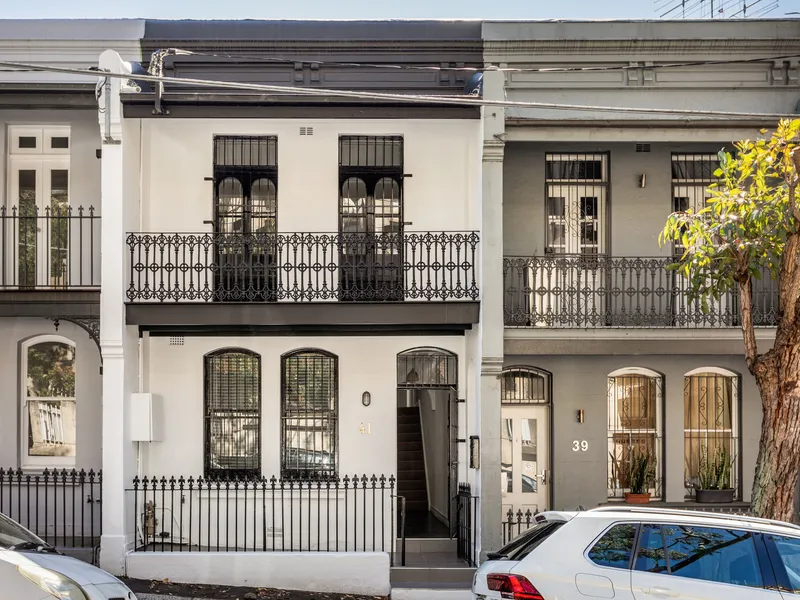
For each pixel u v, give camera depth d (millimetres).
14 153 14758
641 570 7633
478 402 13523
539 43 14727
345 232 14102
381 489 14359
